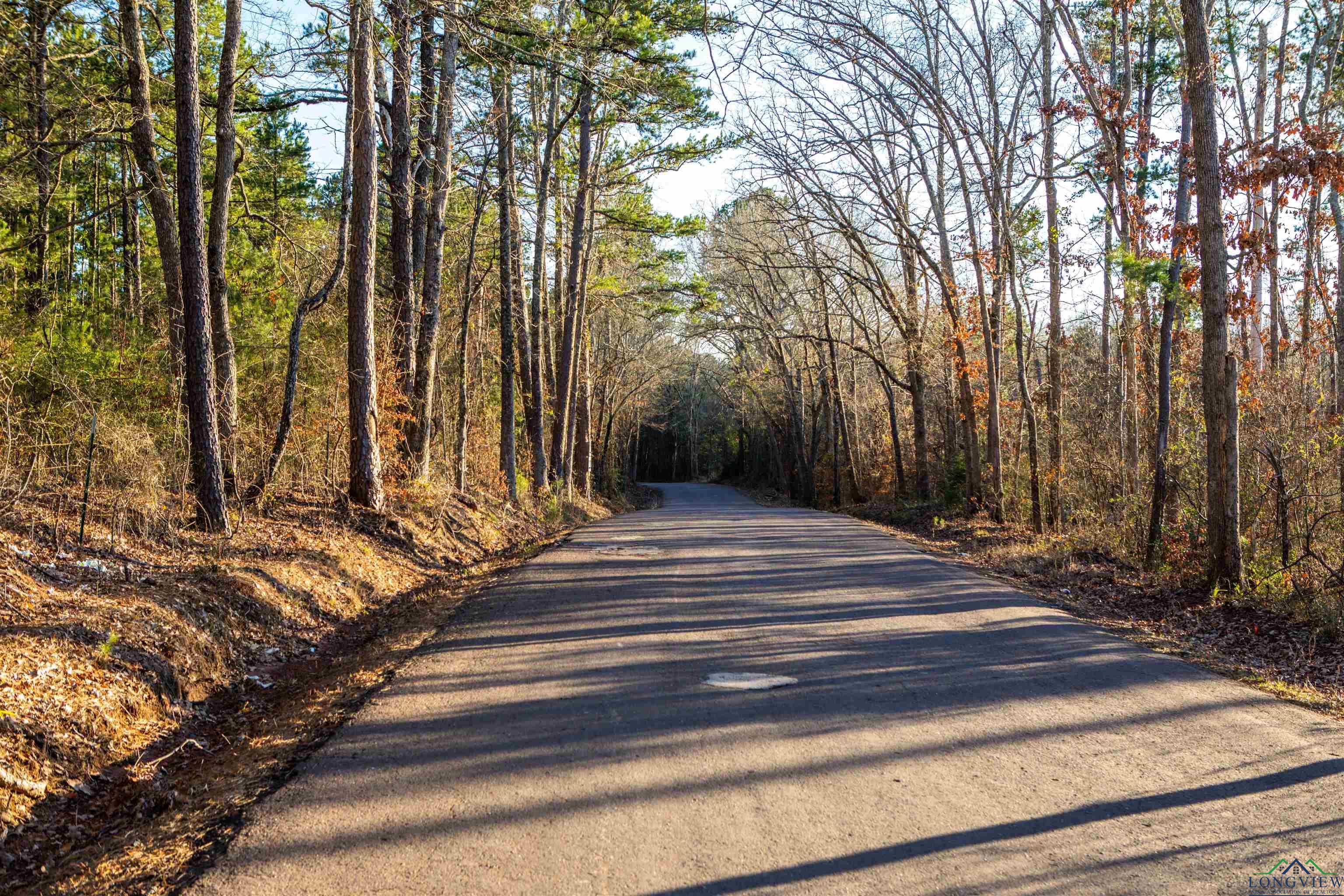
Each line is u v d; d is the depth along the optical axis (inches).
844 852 158.9
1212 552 438.9
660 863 154.5
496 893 143.8
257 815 177.6
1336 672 301.6
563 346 1162.0
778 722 235.1
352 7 505.0
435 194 714.8
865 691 265.6
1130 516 605.6
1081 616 409.1
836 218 1057.5
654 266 1282.0
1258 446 510.3
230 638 319.9
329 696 273.1
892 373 1267.2
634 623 366.9
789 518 1086.4
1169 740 221.6
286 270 667.4
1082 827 169.5
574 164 1188.5
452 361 965.2
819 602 417.7
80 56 547.2
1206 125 441.1
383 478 623.8
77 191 768.3
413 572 527.8
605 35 522.6
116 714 239.1
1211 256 440.1
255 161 780.6
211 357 433.4
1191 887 146.1
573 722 234.8
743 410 2314.2
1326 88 801.6
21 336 460.4
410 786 191.5
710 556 614.9
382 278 796.6
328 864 155.2
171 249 523.8
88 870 165.3
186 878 152.3
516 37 486.9
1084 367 1080.2
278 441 507.2
